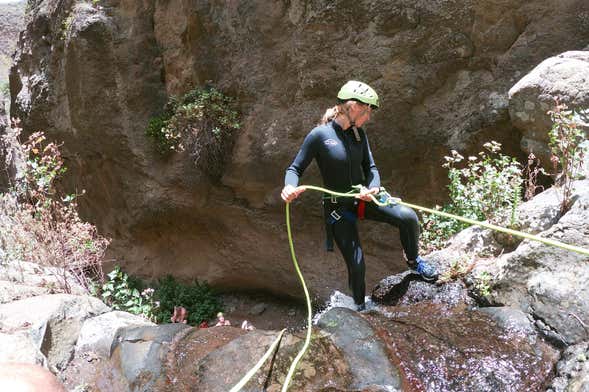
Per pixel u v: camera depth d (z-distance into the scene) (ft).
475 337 9.03
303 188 10.88
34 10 37.91
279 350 8.57
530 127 14.96
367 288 23.61
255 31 25.29
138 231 31.63
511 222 12.20
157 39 29.37
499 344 8.80
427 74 20.61
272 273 27.14
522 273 10.14
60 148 34.76
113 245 33.63
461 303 10.96
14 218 17.22
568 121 11.91
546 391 7.80
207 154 26.66
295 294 26.73
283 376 8.13
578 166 12.16
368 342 8.64
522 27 18.74
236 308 29.12
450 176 15.10
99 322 10.80
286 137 24.13
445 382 8.08
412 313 10.34
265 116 25.04
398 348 8.64
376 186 11.79
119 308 15.03
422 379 8.13
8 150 40.47
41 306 10.93
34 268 15.15
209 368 8.45
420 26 20.54
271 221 26.07
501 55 19.13
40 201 17.31
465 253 12.61
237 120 26.09
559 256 9.78
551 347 8.71
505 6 18.85
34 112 35.68
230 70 26.27
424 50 20.58
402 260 22.89
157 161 29.17
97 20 29.99
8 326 10.25
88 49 30.22
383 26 21.27
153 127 28.50
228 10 26.16
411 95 20.88
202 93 26.53
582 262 9.51
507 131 18.60
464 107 19.85
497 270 11.01
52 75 34.73
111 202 32.68
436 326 9.29
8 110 51.37
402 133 21.25
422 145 20.92
